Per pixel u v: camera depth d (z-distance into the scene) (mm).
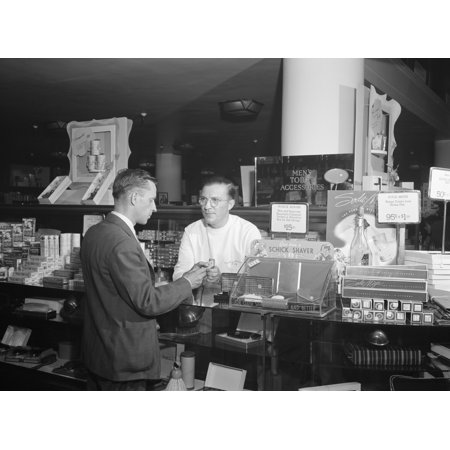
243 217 2498
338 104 2930
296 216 2002
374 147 3139
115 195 1912
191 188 13641
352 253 1936
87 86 5160
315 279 1816
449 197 1921
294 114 2998
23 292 3119
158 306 1737
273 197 2375
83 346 1964
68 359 2879
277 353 1907
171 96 5617
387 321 1660
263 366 1882
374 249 1960
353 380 2098
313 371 2057
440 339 1925
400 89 5387
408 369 1742
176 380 1987
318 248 1915
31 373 2787
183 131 8312
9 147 9211
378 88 4664
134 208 1903
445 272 1845
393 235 1971
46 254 2887
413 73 5805
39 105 6117
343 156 2186
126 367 1799
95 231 1866
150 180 1935
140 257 1804
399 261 1965
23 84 5070
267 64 4328
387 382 2070
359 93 2920
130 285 1718
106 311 1811
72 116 6816
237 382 2094
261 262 1942
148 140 9398
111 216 1901
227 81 4934
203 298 2113
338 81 2920
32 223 3166
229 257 2340
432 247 7383
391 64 4934
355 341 1926
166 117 7008
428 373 1821
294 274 1867
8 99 5789
